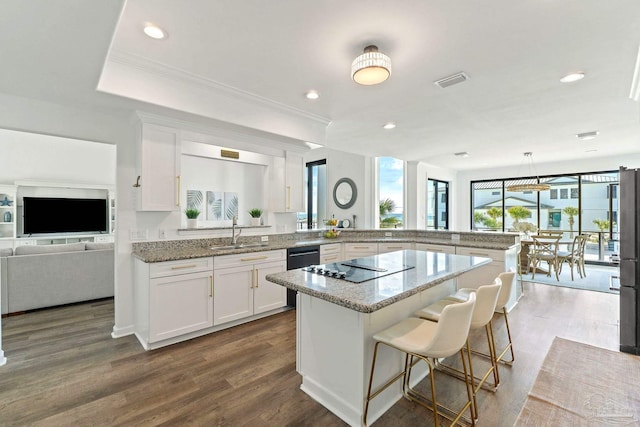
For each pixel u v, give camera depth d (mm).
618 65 2305
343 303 1519
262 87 2766
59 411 1852
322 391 1941
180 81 2639
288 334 3006
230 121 2979
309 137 3641
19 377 2223
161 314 2684
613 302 4043
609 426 1680
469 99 2996
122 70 2375
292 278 1994
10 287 3506
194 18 1769
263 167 4094
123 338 2906
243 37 1972
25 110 2520
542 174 7004
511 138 4539
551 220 7066
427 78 2537
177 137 3066
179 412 1850
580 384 2117
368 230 5430
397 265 2449
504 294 2293
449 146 5074
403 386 2021
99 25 1538
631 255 2598
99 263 4086
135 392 2045
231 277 3150
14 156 6375
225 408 1889
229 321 3135
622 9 1661
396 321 2006
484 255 3834
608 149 5375
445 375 2289
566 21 1775
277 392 2055
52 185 6535
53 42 1697
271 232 4164
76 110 2734
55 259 3777
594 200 6508
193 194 3582
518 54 2150
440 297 2561
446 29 1862
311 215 7172
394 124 3826
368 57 1941
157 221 3172
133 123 2982
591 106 3174
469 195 8211
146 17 1759
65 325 3232
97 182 7242
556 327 3197
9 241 6098
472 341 2861
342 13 1720
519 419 1750
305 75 2523
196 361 2463
